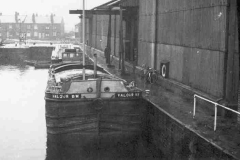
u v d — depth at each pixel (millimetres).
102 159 15250
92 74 19859
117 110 16062
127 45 35062
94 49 52562
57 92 16188
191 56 17922
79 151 15867
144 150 16078
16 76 39125
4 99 26516
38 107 24062
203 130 11711
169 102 16406
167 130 14000
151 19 25031
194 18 17391
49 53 61531
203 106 15539
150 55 25438
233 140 10641
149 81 22719
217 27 14867
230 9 13891
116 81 16344
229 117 13734
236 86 14172
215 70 15148
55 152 15820
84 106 15695
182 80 19297
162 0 22609
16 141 17047
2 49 58594
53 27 113750
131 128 16406
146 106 16875
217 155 9977
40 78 37750
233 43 14023
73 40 102062
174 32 20438
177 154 12836
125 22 34688
